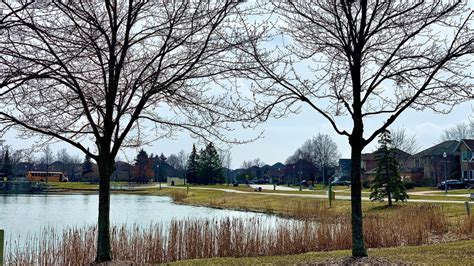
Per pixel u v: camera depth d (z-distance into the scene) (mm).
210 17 9102
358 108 9570
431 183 69875
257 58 9461
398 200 32781
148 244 13148
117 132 9414
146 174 95875
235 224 14914
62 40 8562
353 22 9414
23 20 7672
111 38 9445
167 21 9164
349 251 12742
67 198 58281
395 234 15633
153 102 9984
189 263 10969
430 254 10969
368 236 15516
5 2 7223
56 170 118438
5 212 35938
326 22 9586
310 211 26297
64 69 8305
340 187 75188
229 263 10734
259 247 14672
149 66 9383
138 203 51375
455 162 71062
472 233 17031
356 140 9609
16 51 7961
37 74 7840
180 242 13859
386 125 9586
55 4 8180
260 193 55156
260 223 17047
